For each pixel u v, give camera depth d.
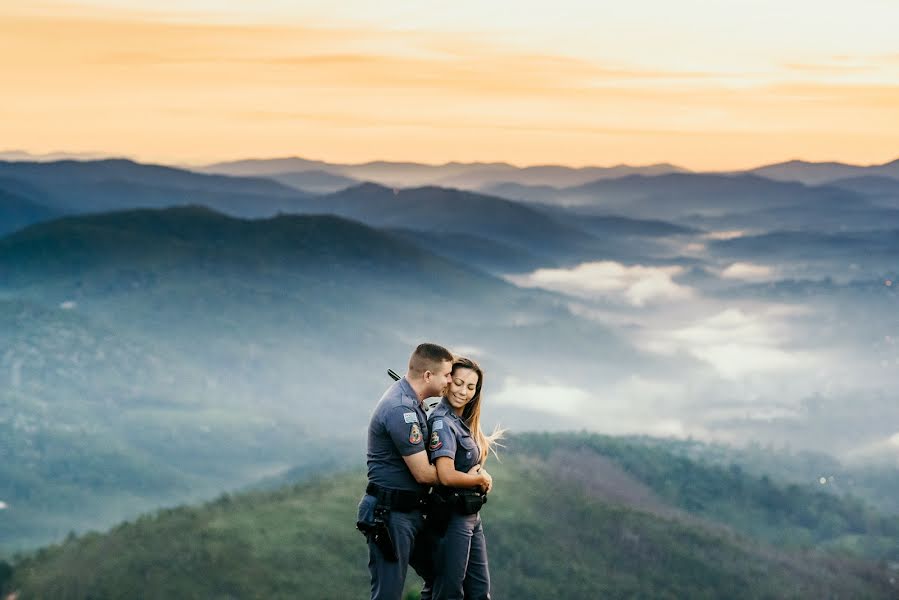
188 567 159.12
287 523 179.62
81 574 157.62
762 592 195.75
